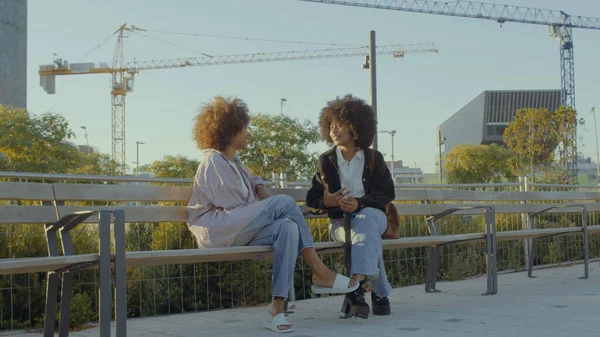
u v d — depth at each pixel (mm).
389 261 7098
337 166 4773
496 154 55375
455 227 7836
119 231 3408
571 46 82875
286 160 36406
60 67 93750
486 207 5918
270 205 4105
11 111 31906
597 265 9047
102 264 3346
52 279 3936
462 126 123250
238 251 3885
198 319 5031
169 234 5723
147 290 5480
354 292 4555
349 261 4555
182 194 4492
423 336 3824
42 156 31188
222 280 5926
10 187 3750
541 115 32031
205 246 4141
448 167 57406
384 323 4426
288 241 4059
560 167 31125
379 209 4719
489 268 5965
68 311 3973
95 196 4102
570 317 4414
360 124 4699
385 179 4715
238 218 4051
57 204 3955
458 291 6359
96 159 40781
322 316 4957
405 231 7195
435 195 6383
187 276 5723
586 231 7277
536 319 4359
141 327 4660
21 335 4523
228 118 4387
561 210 8156
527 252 8820
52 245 3854
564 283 6812
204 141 4426
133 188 4270
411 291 6492
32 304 4980
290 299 6086
